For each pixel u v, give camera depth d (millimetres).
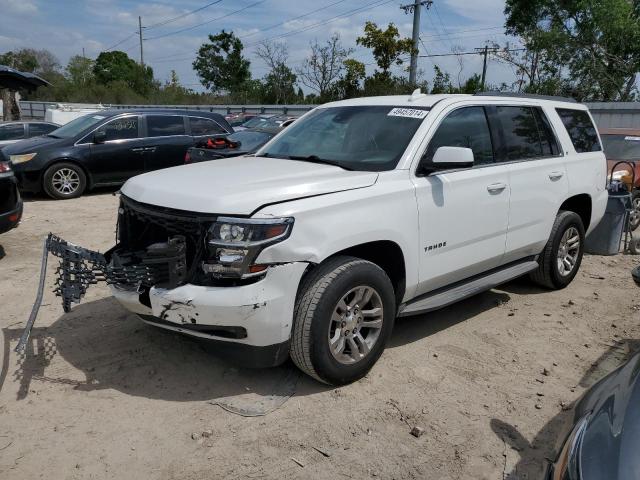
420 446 3252
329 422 3436
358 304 3760
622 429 2123
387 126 4410
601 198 6152
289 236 3334
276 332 3393
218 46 49625
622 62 24109
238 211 3311
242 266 3258
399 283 4090
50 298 5363
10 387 3752
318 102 33344
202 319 3314
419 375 4035
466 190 4410
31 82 13078
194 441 3240
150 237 3967
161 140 11711
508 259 5141
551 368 4223
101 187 11938
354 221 3625
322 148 4535
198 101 48000
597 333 4887
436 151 4109
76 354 4211
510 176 4852
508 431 3414
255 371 4000
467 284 4738
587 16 24484
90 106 29297
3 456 3082
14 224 6562
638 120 17297
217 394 3719
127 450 3156
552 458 2357
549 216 5398
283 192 3473
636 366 2549
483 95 4977
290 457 3121
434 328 4895
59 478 2932
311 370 3623
